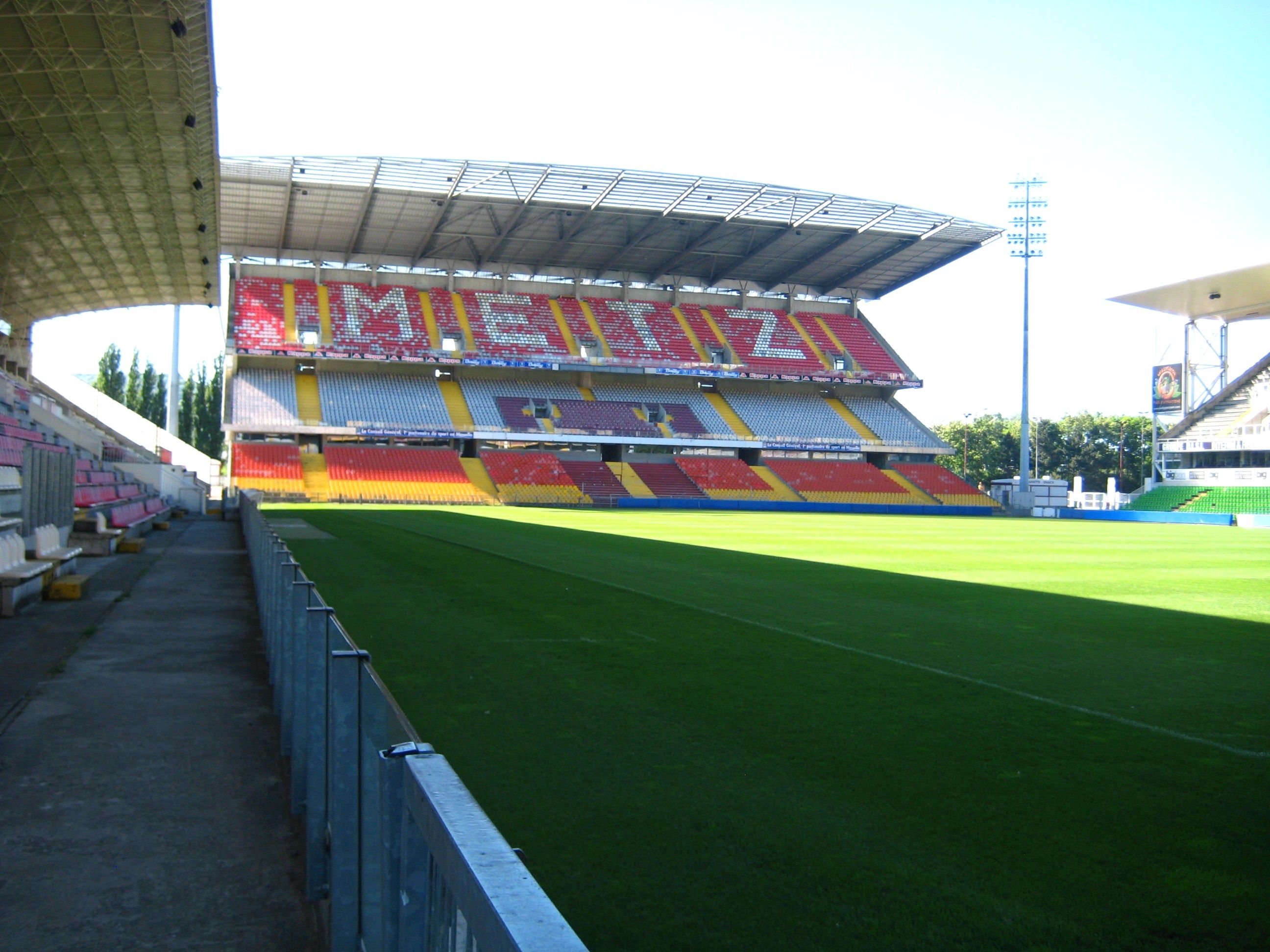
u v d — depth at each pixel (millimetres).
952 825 5145
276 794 5750
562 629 11359
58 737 6816
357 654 3426
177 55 20484
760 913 4059
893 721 7383
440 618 12023
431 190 49906
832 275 70062
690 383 70688
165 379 73688
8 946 3836
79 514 21406
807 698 8078
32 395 32906
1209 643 11555
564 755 6320
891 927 3955
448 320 63781
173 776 6031
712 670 9180
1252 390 63906
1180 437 66375
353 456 56938
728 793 5609
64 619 11938
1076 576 20109
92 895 4324
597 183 50312
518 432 59594
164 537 26031
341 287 63594
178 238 33219
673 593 15180
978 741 6855
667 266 66750
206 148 25078
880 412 72750
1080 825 5184
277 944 3916
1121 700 8336
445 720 7156
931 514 59844
